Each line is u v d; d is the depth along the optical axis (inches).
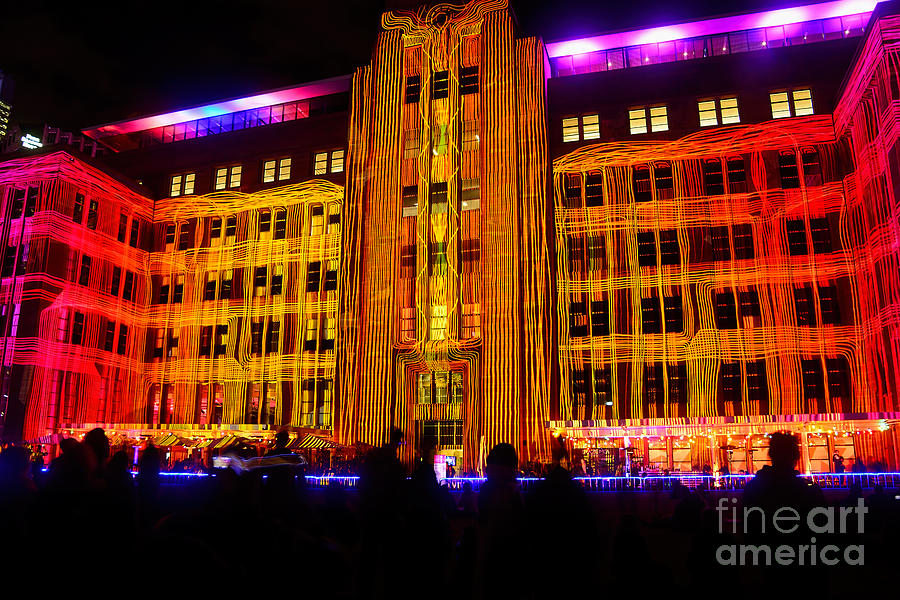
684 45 2162.9
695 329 1846.7
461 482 1713.8
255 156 2395.4
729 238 1889.8
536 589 282.7
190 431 1886.1
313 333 2159.2
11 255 2076.8
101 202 2242.9
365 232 2127.2
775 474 271.7
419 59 2231.8
